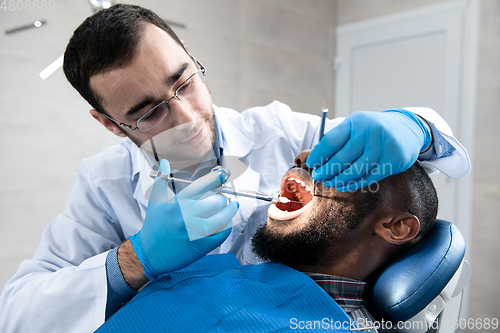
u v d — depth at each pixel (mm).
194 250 695
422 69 2432
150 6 1910
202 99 813
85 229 1003
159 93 727
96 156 1095
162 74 717
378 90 2674
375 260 750
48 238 994
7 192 1595
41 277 808
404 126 727
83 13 1737
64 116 1720
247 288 691
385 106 2646
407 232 705
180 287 720
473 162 2227
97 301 730
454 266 703
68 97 1724
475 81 2193
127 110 747
